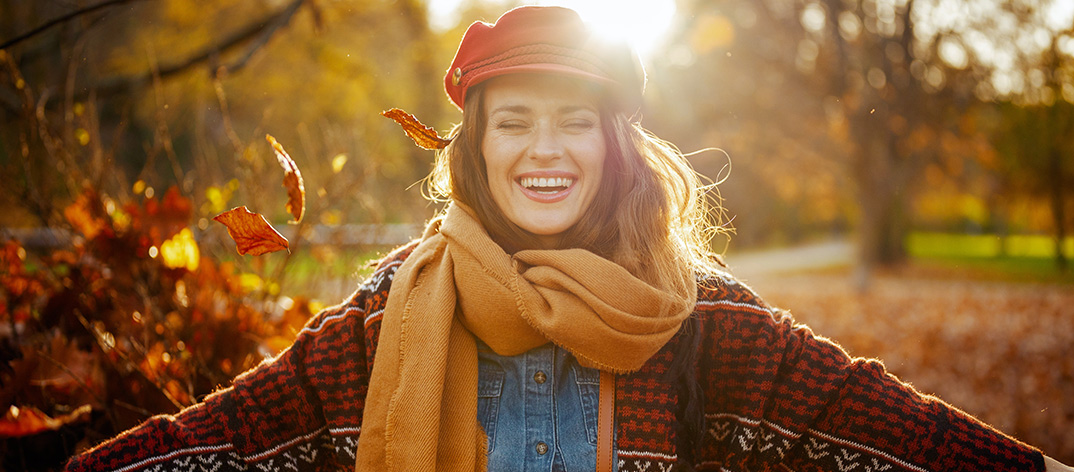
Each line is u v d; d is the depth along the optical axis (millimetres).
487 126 1451
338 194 2988
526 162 1418
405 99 9750
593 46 1407
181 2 6523
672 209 1534
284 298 2871
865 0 12508
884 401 1398
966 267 24250
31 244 2752
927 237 50875
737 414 1470
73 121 2877
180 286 2486
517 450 1393
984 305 12617
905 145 13320
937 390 6309
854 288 14906
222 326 2352
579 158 1414
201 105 3383
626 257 1406
